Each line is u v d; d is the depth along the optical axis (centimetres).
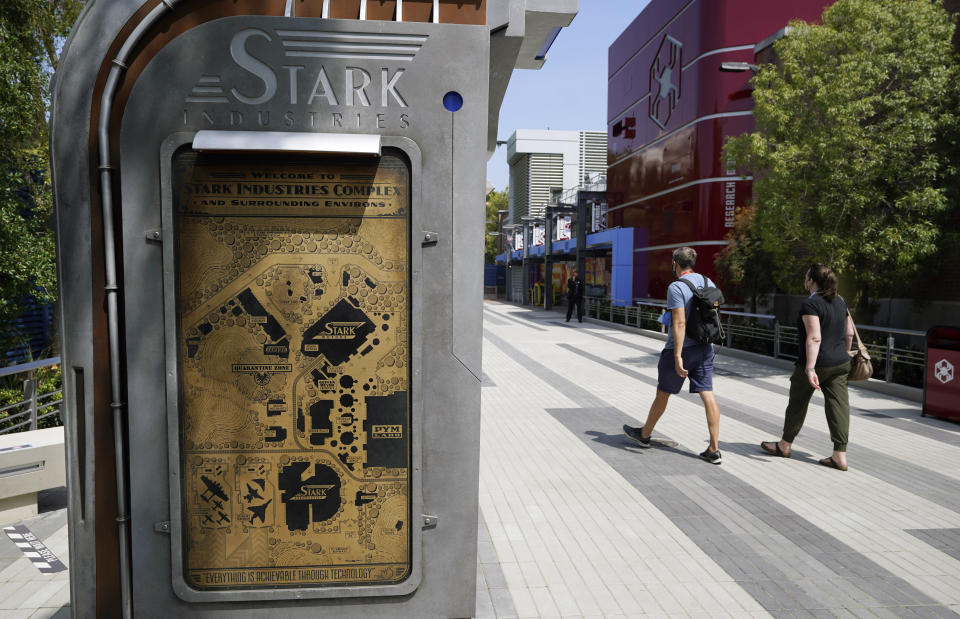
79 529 250
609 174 2919
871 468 545
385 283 254
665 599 319
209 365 249
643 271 2505
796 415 566
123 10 238
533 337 1772
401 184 252
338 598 260
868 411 791
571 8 289
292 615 260
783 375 1095
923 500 467
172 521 247
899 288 1251
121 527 249
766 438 650
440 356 257
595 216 3183
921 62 1067
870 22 1088
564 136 5175
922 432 679
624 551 376
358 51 244
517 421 725
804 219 1152
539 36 346
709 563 361
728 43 1961
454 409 260
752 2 1936
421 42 246
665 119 2303
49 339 1273
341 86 245
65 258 243
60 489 499
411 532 261
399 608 265
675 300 542
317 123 245
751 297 1675
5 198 951
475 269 256
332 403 255
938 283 1197
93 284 245
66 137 240
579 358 1306
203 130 238
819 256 1152
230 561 255
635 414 766
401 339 257
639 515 434
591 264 3262
